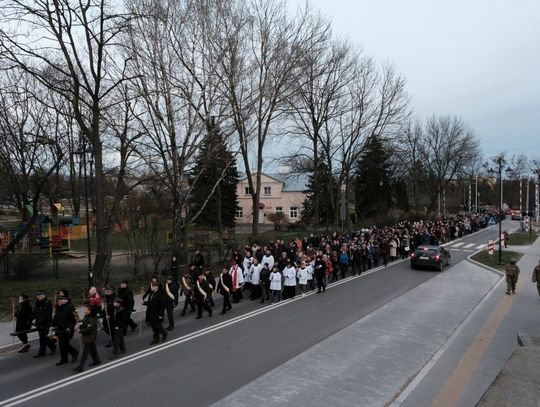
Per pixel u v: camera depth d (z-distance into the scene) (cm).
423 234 3528
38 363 1011
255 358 1014
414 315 1452
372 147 5119
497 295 1814
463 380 872
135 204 2914
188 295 1512
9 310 1505
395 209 5550
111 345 1138
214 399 786
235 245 2734
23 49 1830
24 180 2664
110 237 1908
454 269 2617
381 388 839
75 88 1778
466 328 1291
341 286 2042
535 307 1583
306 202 5634
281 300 1728
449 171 7331
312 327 1296
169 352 1070
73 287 1888
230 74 2352
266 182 7225
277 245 2303
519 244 3894
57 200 3778
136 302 1666
